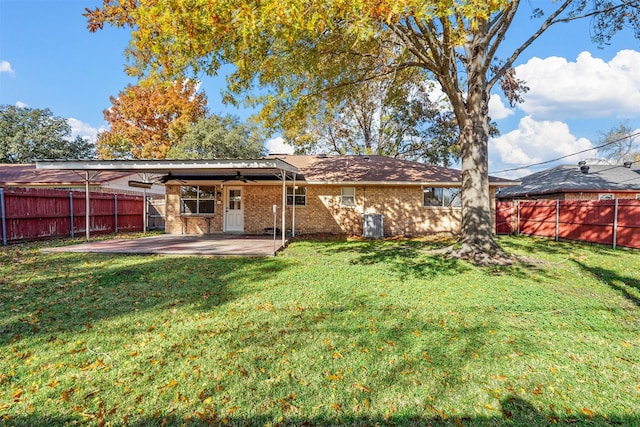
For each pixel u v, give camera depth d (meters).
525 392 2.93
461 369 3.31
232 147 23.92
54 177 18.98
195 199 16.14
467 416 2.62
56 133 30.41
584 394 2.91
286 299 5.48
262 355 3.53
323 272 7.44
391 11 5.04
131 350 3.60
